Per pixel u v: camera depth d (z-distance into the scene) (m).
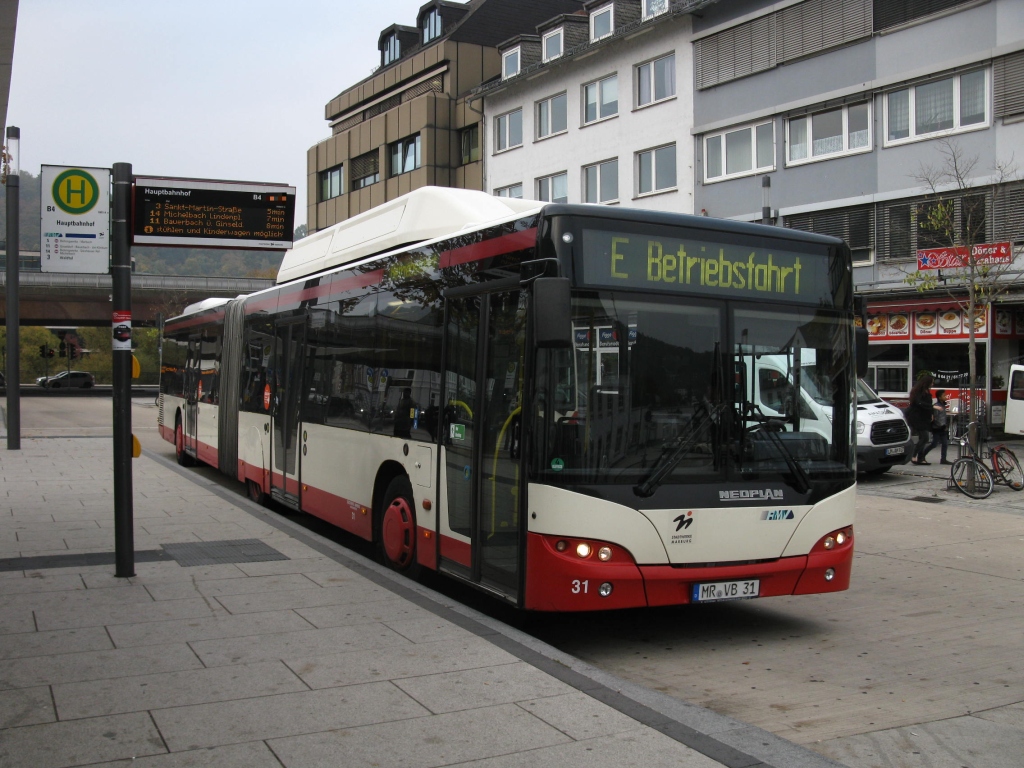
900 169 25.86
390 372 8.93
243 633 6.32
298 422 11.41
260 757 4.29
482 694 5.15
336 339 10.39
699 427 6.61
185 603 7.13
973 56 24.00
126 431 8.00
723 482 6.62
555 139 37.47
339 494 10.04
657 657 6.78
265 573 8.22
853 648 7.02
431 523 7.93
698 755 4.37
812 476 6.93
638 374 6.52
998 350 24.44
